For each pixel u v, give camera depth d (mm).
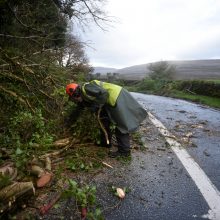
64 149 4230
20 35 7574
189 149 5250
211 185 3730
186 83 19172
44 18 8516
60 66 7379
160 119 8172
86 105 4488
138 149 4988
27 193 2777
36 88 5637
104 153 4535
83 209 2840
